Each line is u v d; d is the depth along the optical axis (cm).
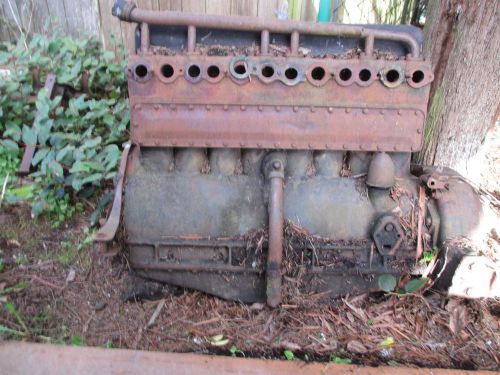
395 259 227
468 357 212
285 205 227
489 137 286
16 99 358
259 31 219
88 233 289
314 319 231
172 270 229
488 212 240
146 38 216
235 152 233
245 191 229
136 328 224
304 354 212
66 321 227
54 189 308
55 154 313
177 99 218
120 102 371
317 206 227
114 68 395
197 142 223
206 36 224
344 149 226
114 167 315
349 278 231
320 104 219
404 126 221
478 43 258
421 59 217
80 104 347
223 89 217
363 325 228
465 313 230
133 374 180
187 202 226
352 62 215
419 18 355
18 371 180
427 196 231
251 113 220
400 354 213
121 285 248
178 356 189
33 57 388
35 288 246
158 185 228
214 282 233
